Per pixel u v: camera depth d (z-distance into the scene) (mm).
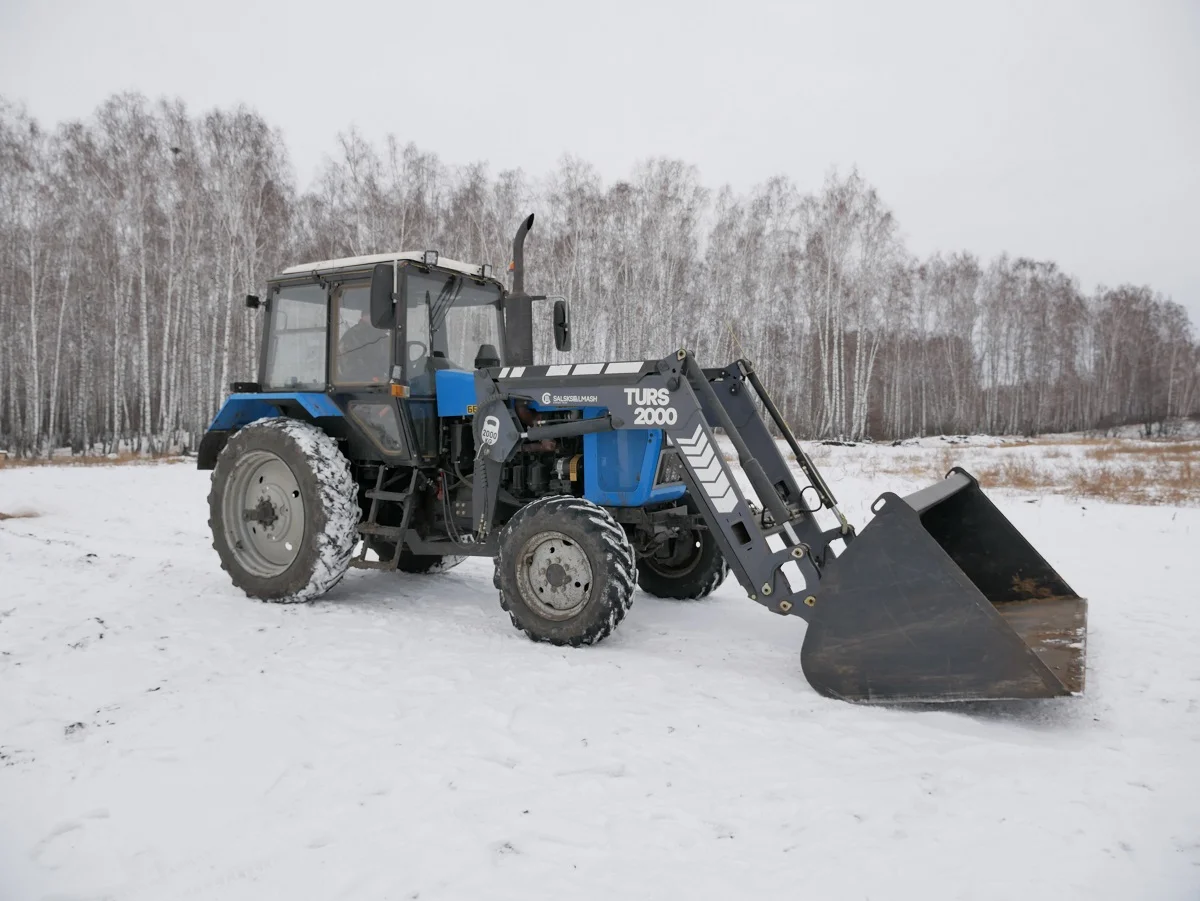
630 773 2562
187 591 5062
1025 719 3029
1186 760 2609
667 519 4527
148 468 14266
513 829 2203
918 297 38375
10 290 23234
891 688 3156
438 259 4645
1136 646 3887
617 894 1894
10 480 11477
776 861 2037
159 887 1955
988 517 4262
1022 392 41469
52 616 4383
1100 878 1919
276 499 5012
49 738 2832
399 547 4770
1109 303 46844
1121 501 9781
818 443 24922
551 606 4051
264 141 23109
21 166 22766
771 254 29234
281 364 5266
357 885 1942
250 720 2986
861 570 3221
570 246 24188
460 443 4820
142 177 22266
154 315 24094
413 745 2773
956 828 2184
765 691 3350
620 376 4086
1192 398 48625
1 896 1921
